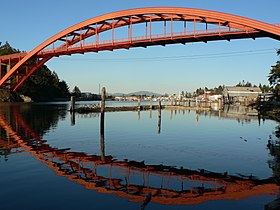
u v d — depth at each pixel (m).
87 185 10.81
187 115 53.03
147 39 46.44
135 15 46.84
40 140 21.64
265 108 65.50
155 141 22.08
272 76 54.06
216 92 165.75
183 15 42.56
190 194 10.05
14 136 23.41
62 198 9.45
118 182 11.29
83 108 57.22
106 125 34.06
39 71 115.69
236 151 18.16
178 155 16.80
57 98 136.62
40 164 13.88
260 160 15.57
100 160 15.20
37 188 10.38
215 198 9.67
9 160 14.58
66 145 19.70
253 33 38.53
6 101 89.94
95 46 52.62
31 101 103.44
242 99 116.69
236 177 12.23
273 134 26.73
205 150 18.44
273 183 11.41
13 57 75.19
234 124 36.03
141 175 12.36
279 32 35.75
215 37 41.62
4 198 9.41
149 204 9.03
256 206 9.01
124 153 17.27
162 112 63.78
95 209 8.59
